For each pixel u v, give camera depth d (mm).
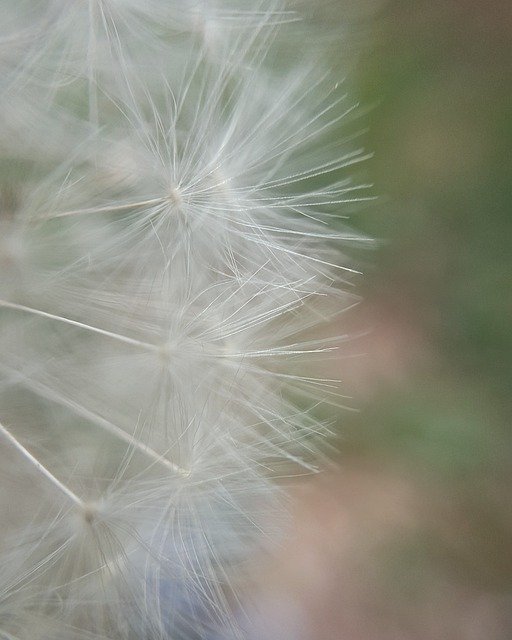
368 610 71
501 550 73
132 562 52
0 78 50
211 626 57
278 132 57
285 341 60
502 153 75
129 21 52
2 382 52
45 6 51
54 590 52
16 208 51
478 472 73
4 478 53
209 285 53
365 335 74
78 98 52
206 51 54
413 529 73
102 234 52
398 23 75
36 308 52
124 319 52
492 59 75
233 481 54
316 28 63
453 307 75
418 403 74
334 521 72
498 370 74
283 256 55
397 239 75
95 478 51
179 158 53
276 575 70
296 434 59
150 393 52
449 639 71
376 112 74
